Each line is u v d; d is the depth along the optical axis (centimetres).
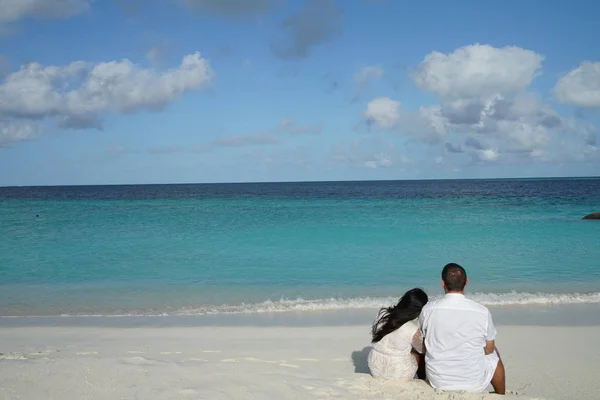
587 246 1894
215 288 1277
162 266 1575
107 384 503
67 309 1083
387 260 1641
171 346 751
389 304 1094
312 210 3741
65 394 473
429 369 494
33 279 1402
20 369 552
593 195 5722
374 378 532
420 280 1352
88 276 1436
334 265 1566
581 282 1305
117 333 849
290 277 1402
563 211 3419
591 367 656
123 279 1392
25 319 990
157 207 4322
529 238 2114
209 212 3622
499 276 1382
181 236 2252
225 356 675
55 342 785
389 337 523
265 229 2466
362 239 2108
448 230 2373
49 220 3038
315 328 880
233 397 471
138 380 518
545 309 1034
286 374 562
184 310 1062
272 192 8719
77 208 4250
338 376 559
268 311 1045
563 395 556
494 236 2173
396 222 2744
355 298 1155
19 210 3988
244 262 1630
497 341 788
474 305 484
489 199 5094
